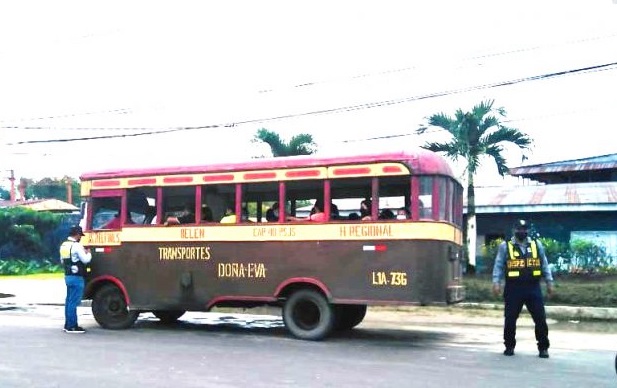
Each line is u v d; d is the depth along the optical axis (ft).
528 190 84.58
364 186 35.68
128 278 40.09
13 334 37.78
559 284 59.62
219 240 37.81
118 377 25.23
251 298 36.73
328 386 23.81
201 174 38.50
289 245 36.11
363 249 34.42
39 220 124.77
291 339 36.29
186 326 43.11
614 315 48.60
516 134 67.92
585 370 27.45
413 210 33.55
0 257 119.24
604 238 75.66
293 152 74.43
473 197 69.97
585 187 83.10
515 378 25.52
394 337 38.22
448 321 47.88
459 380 25.02
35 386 23.62
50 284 85.51
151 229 39.73
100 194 41.47
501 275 31.83
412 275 33.24
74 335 37.50
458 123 68.39
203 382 24.38
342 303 34.71
